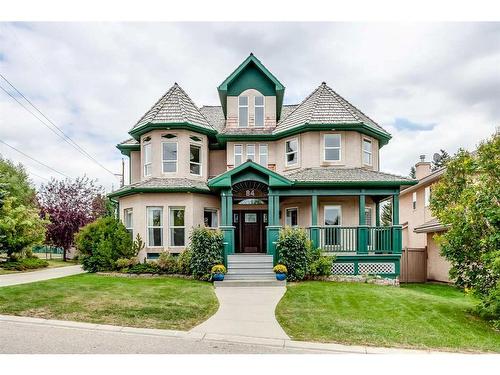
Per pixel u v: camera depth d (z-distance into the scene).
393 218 16.89
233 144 20.67
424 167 25.03
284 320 9.01
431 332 8.09
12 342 7.07
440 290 16.50
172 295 11.44
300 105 21.39
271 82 20.97
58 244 26.75
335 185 16.75
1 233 19.16
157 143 19.19
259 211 21.17
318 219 18.61
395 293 12.51
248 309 10.18
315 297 11.65
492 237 9.37
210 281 14.98
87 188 28.09
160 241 18.27
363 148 19.42
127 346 7.02
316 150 18.91
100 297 10.76
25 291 11.18
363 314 9.52
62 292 11.23
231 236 16.36
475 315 9.88
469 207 10.11
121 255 17.50
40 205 26.80
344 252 16.72
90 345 7.02
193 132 19.55
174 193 18.27
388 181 16.61
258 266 15.65
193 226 18.11
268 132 20.41
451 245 10.48
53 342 7.12
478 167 10.69
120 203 20.00
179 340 7.47
